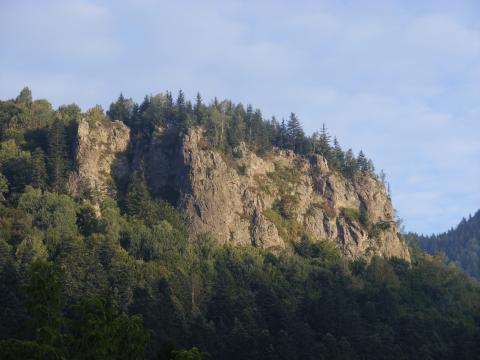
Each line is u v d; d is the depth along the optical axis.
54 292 69.75
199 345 138.75
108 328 68.62
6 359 63.62
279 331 159.50
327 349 154.50
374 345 166.88
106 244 175.88
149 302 150.00
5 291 135.75
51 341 66.38
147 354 107.81
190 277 176.00
